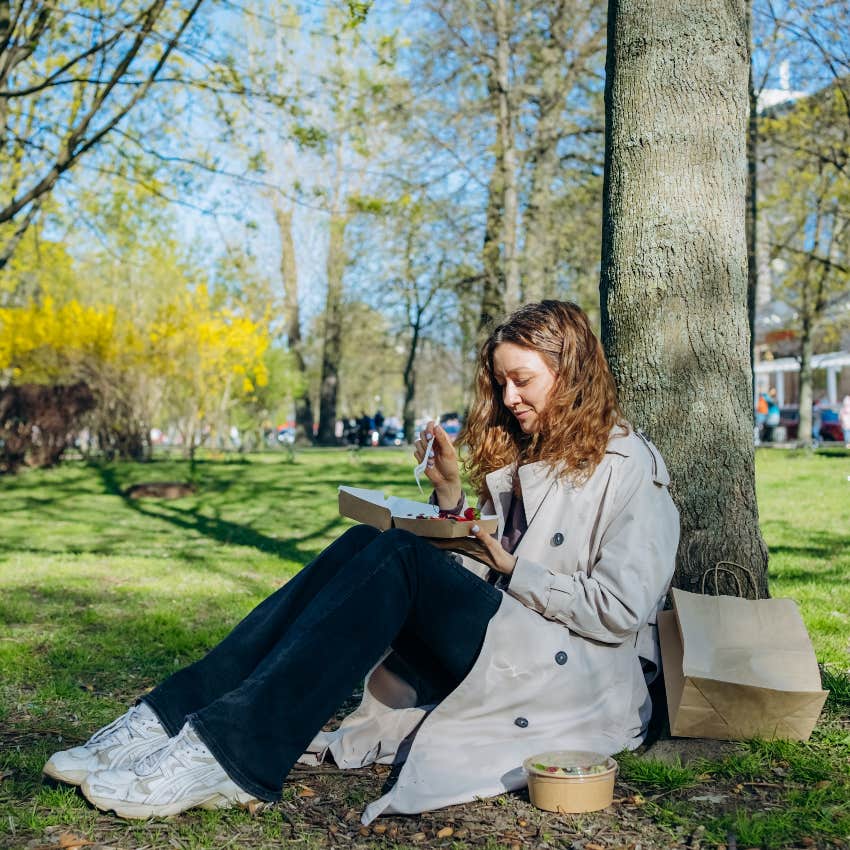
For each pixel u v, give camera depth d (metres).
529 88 17.62
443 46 17.39
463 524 2.54
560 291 20.11
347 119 11.38
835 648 4.46
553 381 2.78
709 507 3.50
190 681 2.61
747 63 3.72
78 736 3.29
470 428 3.05
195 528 10.68
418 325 36.78
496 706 2.59
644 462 2.73
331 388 36.47
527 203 18.91
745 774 2.71
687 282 3.54
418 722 2.79
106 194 13.00
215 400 20.70
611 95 3.71
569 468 2.71
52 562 7.84
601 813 2.50
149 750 2.53
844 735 3.03
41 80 12.34
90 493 14.89
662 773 2.68
